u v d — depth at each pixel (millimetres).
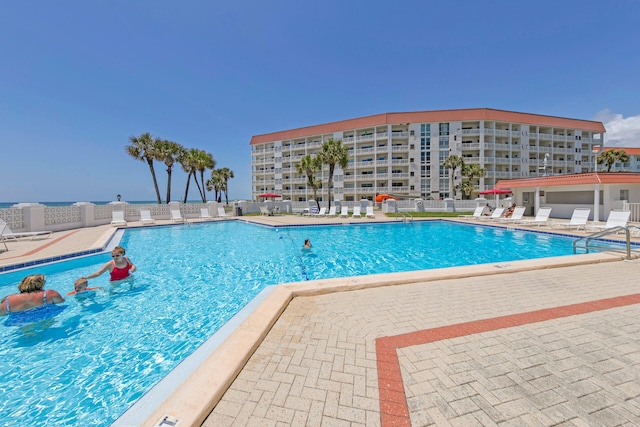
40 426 2441
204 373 2281
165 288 6109
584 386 2215
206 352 2787
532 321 3393
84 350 3643
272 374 2395
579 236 10820
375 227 16891
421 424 1867
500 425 1851
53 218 14422
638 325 3254
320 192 47938
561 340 2934
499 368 2465
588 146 44906
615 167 46844
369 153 43281
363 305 3938
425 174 41500
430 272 5250
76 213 16188
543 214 14094
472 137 40969
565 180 15633
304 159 31031
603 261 6184
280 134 51562
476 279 5070
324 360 2607
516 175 41406
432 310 3756
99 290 5914
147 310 4930
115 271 6371
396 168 43344
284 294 4121
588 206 15883
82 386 2957
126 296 5602
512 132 40812
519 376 2350
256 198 55438
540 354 2676
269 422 1888
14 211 12492
